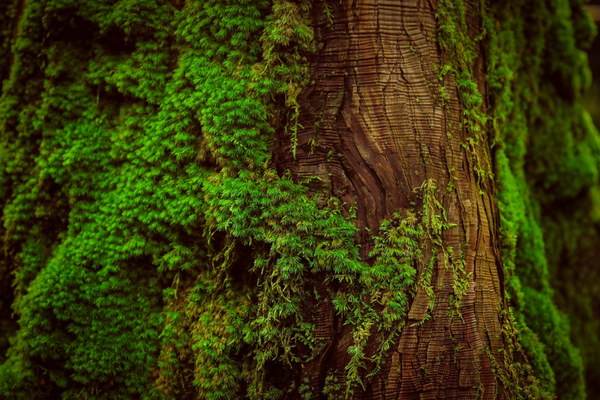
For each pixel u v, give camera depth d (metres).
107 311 2.32
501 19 2.91
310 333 2.06
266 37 2.16
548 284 3.09
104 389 2.28
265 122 2.17
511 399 2.15
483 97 2.52
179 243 2.36
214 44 2.25
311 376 2.07
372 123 2.13
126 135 2.44
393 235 2.07
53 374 2.28
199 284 2.33
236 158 2.14
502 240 2.57
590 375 3.32
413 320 2.04
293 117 2.15
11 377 2.24
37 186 2.56
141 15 2.41
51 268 2.36
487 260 2.25
